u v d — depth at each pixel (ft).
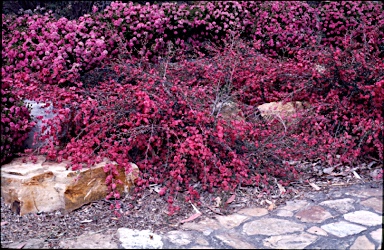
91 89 14.08
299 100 15.99
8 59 14.30
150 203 11.69
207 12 19.16
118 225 10.59
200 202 11.75
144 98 12.23
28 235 10.09
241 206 11.66
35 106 12.94
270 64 16.46
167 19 17.76
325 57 15.33
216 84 15.51
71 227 10.48
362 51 16.05
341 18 20.18
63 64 14.55
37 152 12.57
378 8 20.65
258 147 13.08
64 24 15.78
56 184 11.19
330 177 13.21
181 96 13.07
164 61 16.66
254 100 16.19
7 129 11.87
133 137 12.50
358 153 13.28
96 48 15.33
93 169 11.59
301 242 9.78
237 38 17.47
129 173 12.05
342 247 9.57
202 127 12.53
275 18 19.76
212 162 12.44
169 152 12.79
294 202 11.84
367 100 14.73
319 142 14.19
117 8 17.72
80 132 12.56
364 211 11.14
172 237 9.99
